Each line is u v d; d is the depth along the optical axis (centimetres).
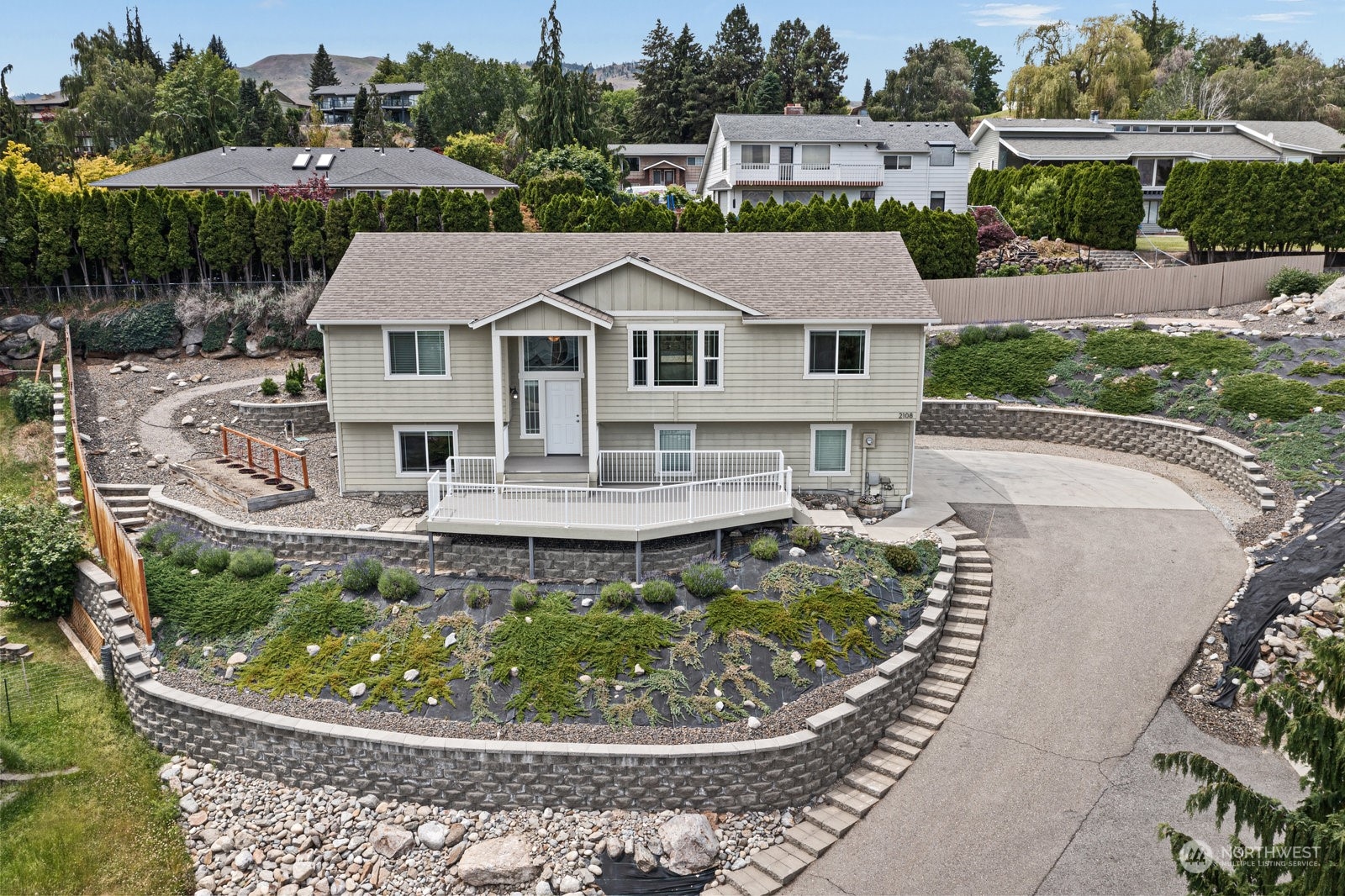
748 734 1719
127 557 1966
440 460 2512
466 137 7706
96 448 2753
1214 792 1068
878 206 6138
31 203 3478
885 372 2405
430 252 2586
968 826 1591
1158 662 1902
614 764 1656
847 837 1616
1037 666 1923
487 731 1723
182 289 3625
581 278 2323
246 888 1539
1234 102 8975
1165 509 2553
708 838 1611
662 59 9525
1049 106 8675
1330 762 1045
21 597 2175
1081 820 1574
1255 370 3112
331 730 1705
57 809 1672
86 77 8512
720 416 2431
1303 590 1972
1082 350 3494
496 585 2073
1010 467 2953
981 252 4603
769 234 2686
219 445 2850
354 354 2384
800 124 6131
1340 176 4091
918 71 9969
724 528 2153
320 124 11331
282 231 3709
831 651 1888
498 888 1555
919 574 2128
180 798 1722
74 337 3391
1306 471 2509
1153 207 5988
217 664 1903
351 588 2053
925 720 1823
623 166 7544
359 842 1631
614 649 1872
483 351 2389
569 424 2475
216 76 9238
